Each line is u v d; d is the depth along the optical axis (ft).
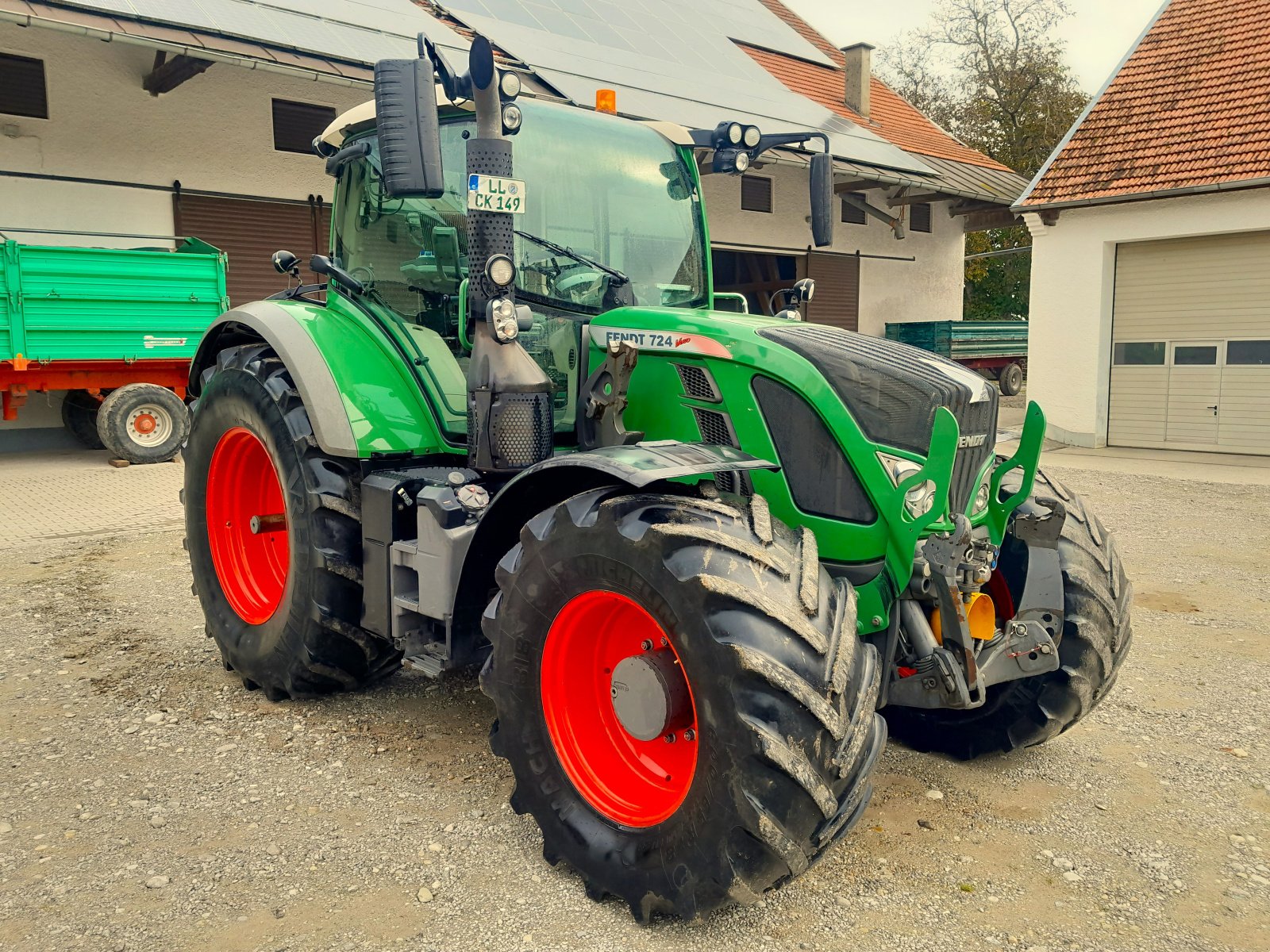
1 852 9.30
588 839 8.61
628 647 9.30
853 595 8.38
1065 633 10.77
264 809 10.16
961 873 9.04
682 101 40.22
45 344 31.09
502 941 7.97
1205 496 30.53
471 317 10.84
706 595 7.62
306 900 8.52
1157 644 15.94
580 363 11.23
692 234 12.91
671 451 8.86
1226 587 19.54
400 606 11.12
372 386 11.94
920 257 66.80
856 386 9.11
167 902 8.47
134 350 32.89
